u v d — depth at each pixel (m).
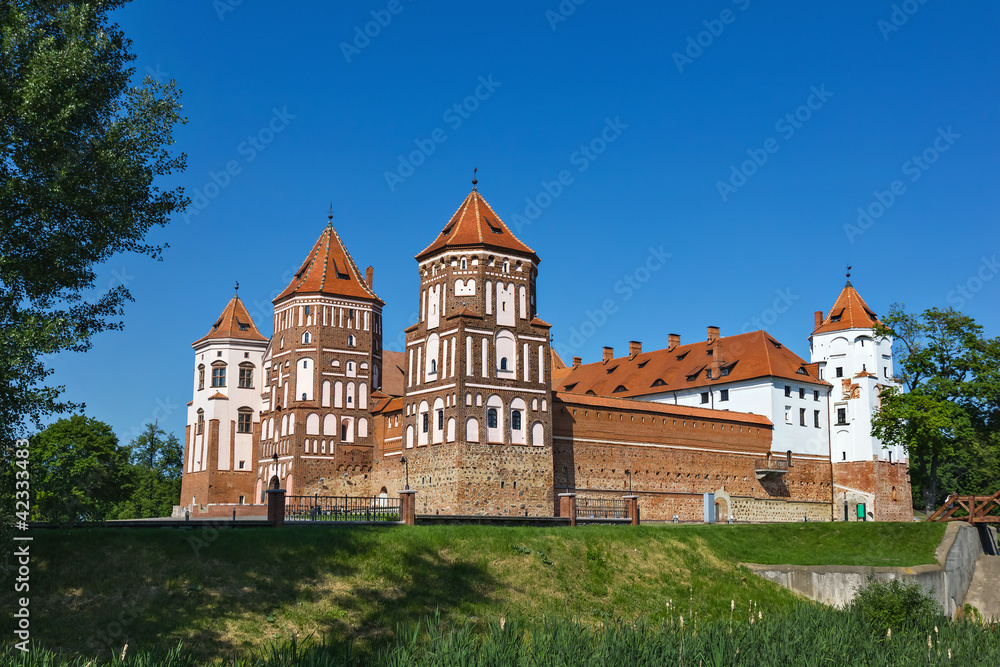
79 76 30.22
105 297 33.28
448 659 26.55
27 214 30.02
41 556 32.16
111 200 31.23
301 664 26.41
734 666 29.34
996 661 32.25
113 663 25.59
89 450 75.12
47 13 31.38
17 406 28.66
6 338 28.34
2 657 26.31
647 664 28.31
